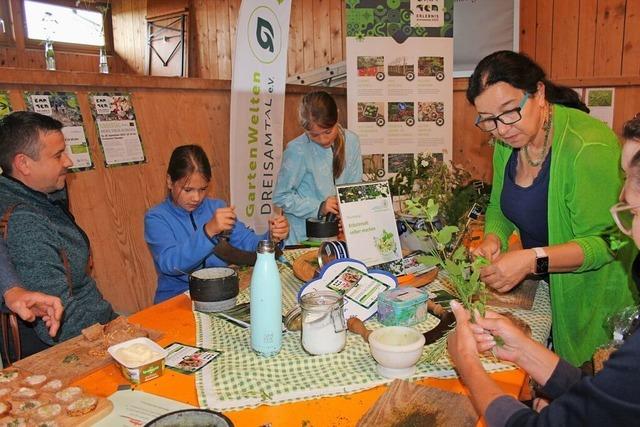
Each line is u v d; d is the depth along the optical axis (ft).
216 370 3.85
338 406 3.40
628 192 2.67
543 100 5.02
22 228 5.00
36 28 18.65
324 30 16.56
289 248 6.87
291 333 4.52
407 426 3.10
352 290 4.87
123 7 21.27
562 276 5.10
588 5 12.41
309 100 8.67
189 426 3.00
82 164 8.08
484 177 14.03
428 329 4.55
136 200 9.00
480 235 6.94
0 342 5.17
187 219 6.64
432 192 6.16
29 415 3.20
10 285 4.54
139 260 9.10
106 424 3.20
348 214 5.48
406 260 5.98
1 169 5.27
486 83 4.74
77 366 3.91
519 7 13.20
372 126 12.55
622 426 2.35
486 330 3.55
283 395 3.53
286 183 9.21
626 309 4.30
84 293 5.78
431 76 12.53
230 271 5.16
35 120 5.19
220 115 10.86
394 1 12.23
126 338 4.33
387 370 3.76
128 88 8.89
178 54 20.08
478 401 3.05
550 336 5.62
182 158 6.30
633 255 4.81
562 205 5.09
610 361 2.47
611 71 12.41
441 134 12.76
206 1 19.25
